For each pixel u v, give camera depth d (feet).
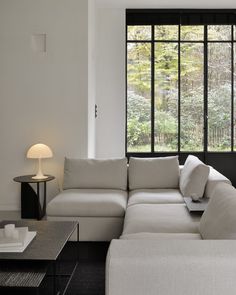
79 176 16.44
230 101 24.12
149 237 9.63
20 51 18.42
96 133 23.53
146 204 13.48
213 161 24.20
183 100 24.16
